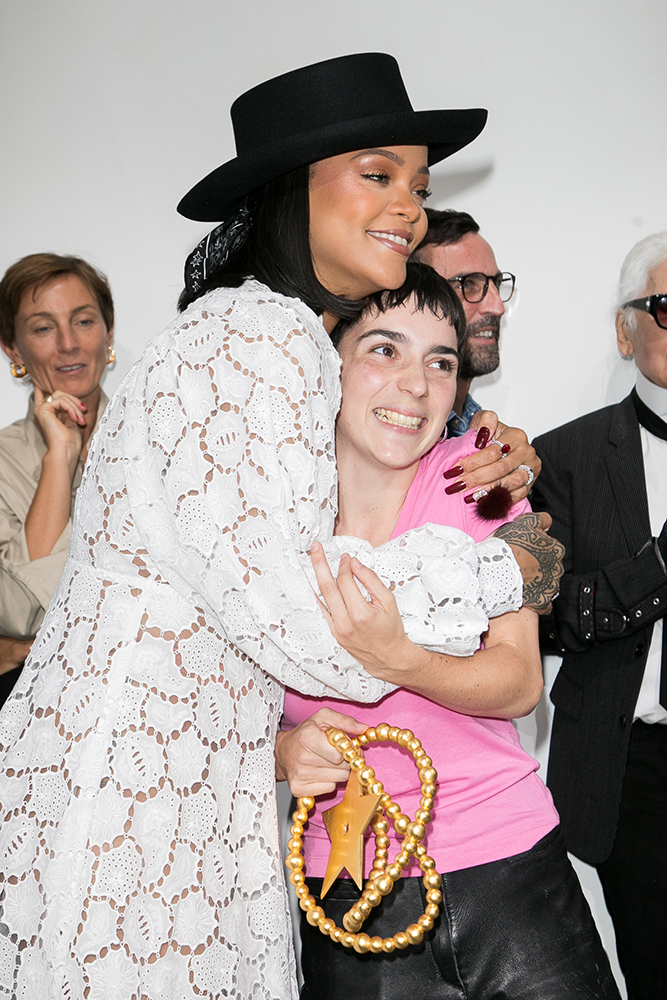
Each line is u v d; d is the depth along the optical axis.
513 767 1.21
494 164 2.17
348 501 1.31
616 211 2.14
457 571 1.05
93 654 1.03
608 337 2.13
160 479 1.03
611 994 1.14
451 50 2.16
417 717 1.20
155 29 2.24
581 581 1.84
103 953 0.96
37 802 1.01
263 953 1.07
